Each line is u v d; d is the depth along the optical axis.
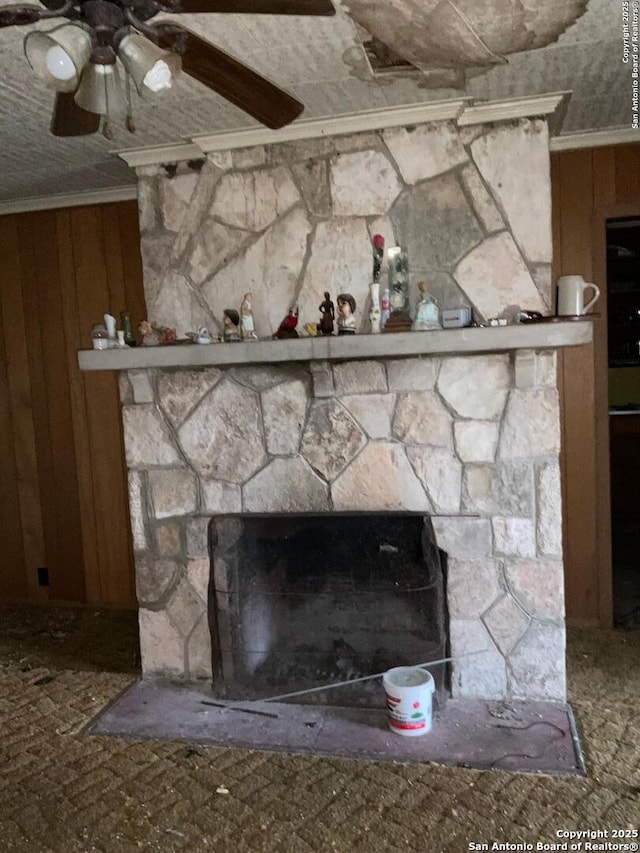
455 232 2.62
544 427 2.52
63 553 4.00
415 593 2.62
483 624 2.62
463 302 2.63
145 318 3.68
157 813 2.07
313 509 2.73
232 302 2.86
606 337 3.21
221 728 2.54
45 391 3.90
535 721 2.47
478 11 1.83
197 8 1.36
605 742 2.35
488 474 2.57
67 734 2.53
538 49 2.08
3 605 4.07
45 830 2.01
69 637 3.52
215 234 2.86
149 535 2.91
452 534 2.62
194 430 2.83
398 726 2.43
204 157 2.84
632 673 2.87
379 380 2.63
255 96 1.71
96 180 3.40
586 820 1.96
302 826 1.98
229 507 2.81
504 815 1.99
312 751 2.36
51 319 3.83
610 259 5.20
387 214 2.68
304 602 2.74
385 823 1.98
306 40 1.98
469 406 2.57
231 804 2.10
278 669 2.74
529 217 2.56
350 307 2.54
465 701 2.64
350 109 2.54
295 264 2.78
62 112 1.76
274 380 2.73
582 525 3.32
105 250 3.70
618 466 5.33
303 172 2.75
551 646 2.58
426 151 2.62
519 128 2.54
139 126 2.59
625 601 3.68
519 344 2.30
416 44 2.03
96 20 1.35
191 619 2.88
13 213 3.81
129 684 2.93
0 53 1.95
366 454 2.66
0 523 4.07
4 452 4.00
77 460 3.90
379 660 2.66
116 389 3.79
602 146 3.12
